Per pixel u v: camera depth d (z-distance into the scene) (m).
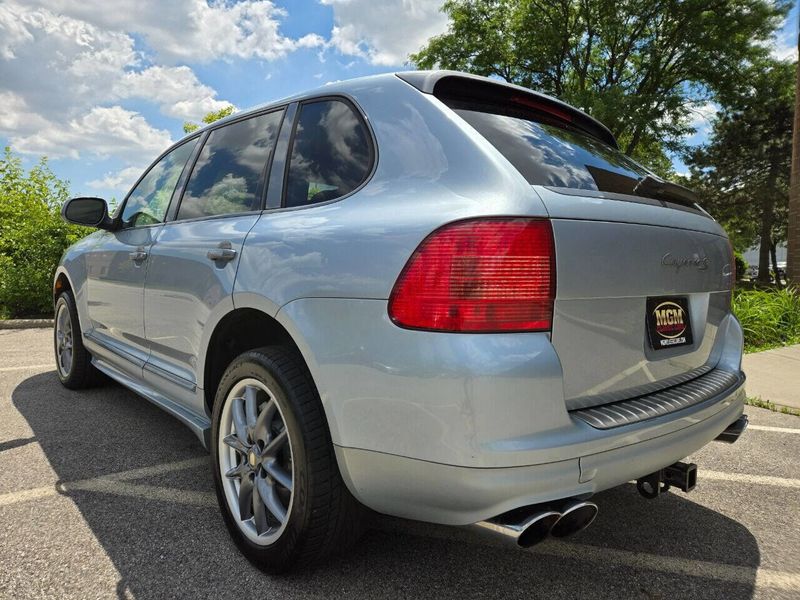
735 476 3.09
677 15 18.09
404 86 2.08
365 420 1.69
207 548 2.20
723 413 2.11
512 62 20.72
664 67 19.17
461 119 1.92
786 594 1.99
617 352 1.80
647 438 1.74
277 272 2.00
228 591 1.93
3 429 3.54
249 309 2.16
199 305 2.44
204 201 2.80
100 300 3.65
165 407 2.87
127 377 3.47
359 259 1.75
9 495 2.62
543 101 2.33
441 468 1.54
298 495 1.87
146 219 3.31
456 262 1.55
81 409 3.96
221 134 2.93
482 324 1.52
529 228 1.57
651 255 1.90
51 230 9.15
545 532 1.61
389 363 1.62
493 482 1.49
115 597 1.88
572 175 1.93
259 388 2.14
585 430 1.60
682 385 2.09
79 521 2.39
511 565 2.13
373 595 1.92
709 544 2.34
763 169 33.50
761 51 18.00
